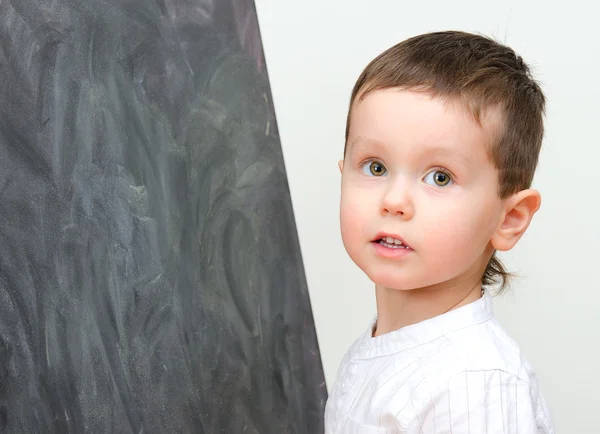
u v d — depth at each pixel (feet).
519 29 4.55
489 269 2.97
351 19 4.31
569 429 4.97
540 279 4.81
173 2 3.14
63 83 2.77
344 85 4.34
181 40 3.17
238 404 3.55
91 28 2.85
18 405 2.70
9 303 2.66
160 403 3.19
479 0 4.50
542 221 4.75
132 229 3.05
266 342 3.66
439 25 4.47
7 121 2.62
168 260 3.20
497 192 2.49
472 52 2.56
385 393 2.57
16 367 2.69
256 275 3.60
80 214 2.87
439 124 2.36
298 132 4.30
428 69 2.43
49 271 2.78
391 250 2.43
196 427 3.36
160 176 3.14
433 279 2.44
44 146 2.73
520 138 2.53
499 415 2.41
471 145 2.39
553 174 4.70
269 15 4.14
